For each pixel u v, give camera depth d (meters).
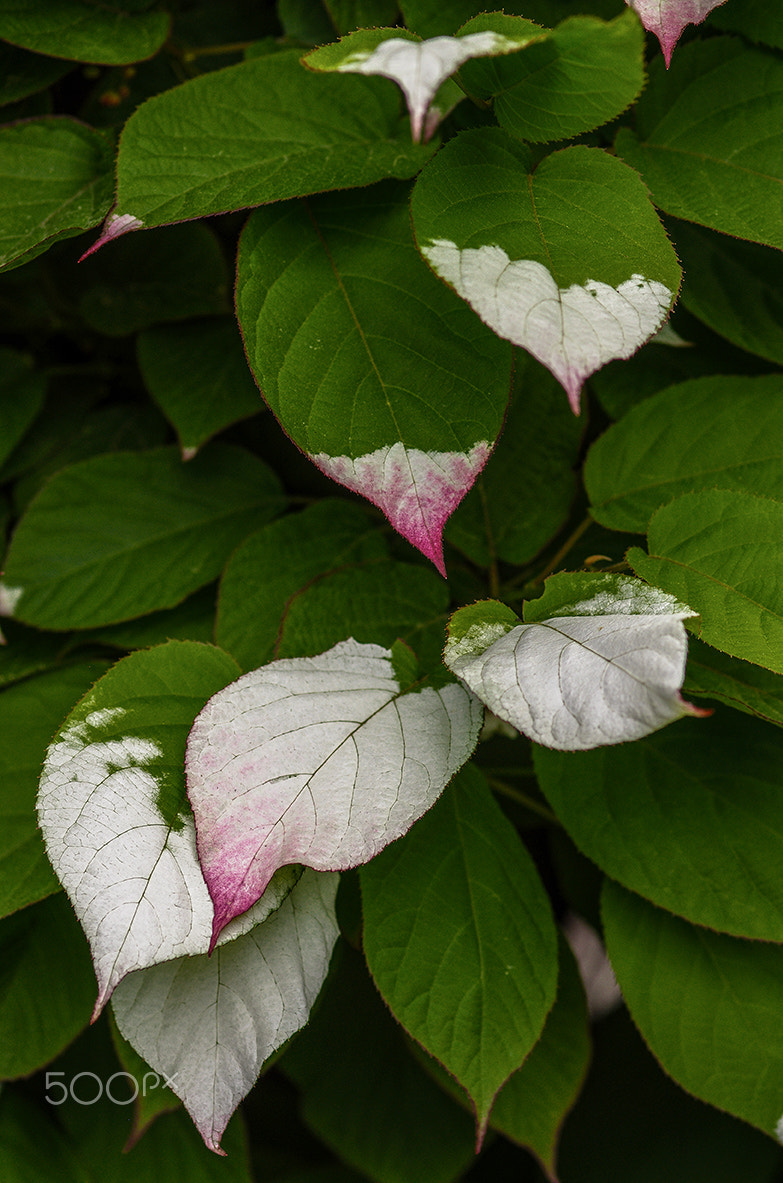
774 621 0.91
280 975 0.90
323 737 0.89
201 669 0.93
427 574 1.00
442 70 0.85
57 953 0.98
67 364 1.12
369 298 0.91
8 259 0.93
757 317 1.00
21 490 1.08
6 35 0.98
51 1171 1.00
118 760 0.90
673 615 0.85
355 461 0.90
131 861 0.88
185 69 1.06
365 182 0.91
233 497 1.05
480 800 0.97
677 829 0.96
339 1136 1.05
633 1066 1.12
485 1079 0.91
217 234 1.09
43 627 1.02
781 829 0.95
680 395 1.00
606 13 0.97
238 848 0.87
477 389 0.90
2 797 0.96
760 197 0.95
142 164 0.91
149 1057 0.89
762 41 0.96
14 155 0.96
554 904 1.10
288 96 0.93
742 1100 0.94
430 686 0.92
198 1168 1.00
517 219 0.89
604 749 0.98
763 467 0.98
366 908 0.93
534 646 0.87
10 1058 0.97
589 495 1.00
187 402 1.04
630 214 0.89
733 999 0.95
